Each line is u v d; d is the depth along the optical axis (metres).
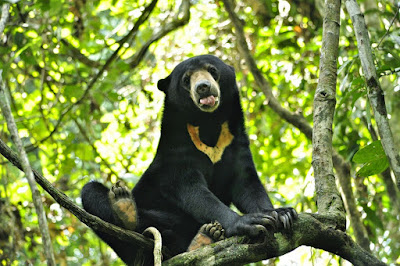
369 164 7.25
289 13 14.82
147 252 7.87
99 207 8.16
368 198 12.54
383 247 12.16
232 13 12.79
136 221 7.79
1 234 12.95
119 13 15.41
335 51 7.52
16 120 13.56
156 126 15.62
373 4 12.23
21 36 12.49
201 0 16.11
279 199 14.23
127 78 14.11
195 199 8.30
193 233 8.55
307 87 15.09
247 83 15.31
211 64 9.25
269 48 15.40
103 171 14.88
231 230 7.19
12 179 14.40
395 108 10.88
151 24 15.34
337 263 10.99
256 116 15.46
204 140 9.00
